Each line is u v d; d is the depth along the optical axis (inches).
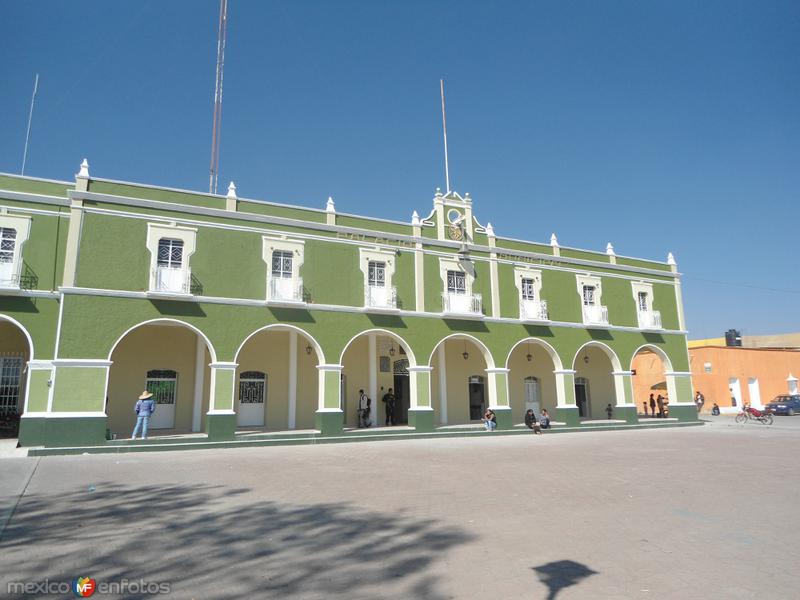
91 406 621.0
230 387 699.4
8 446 589.9
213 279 711.7
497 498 350.6
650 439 783.1
